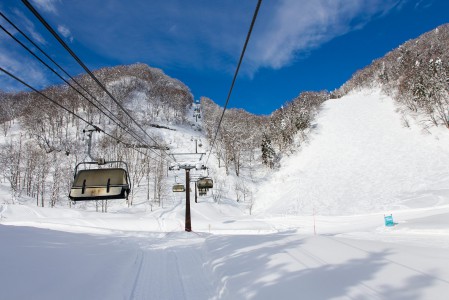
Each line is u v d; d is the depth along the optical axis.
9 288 5.35
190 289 7.50
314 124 101.75
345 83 159.25
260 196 74.69
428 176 56.03
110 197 11.99
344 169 71.50
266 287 6.29
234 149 89.25
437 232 18.05
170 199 72.00
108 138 94.75
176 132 134.38
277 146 101.00
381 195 53.62
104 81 179.38
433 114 74.19
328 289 5.73
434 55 101.94
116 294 6.77
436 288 5.25
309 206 57.19
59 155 82.50
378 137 81.25
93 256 9.79
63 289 6.09
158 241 18.69
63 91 134.00
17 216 48.28
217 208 64.81
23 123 116.25
